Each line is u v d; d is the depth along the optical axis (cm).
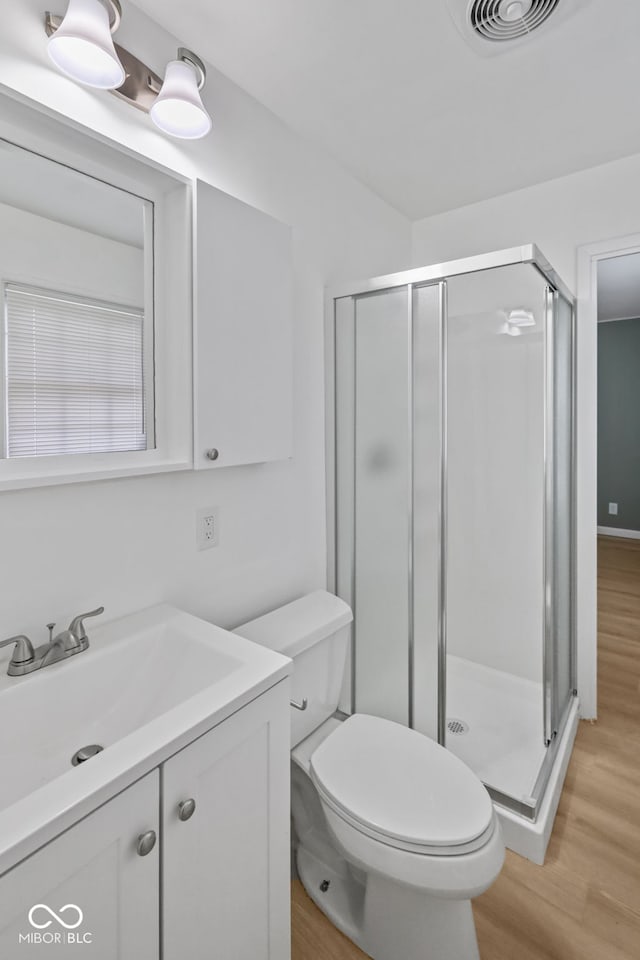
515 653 205
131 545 123
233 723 90
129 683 110
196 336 122
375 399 180
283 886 105
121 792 71
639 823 160
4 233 97
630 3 118
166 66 125
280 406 149
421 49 134
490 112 162
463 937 114
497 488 203
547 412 177
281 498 170
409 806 114
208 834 86
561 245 208
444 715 168
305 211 176
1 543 99
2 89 88
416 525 172
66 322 107
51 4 101
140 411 121
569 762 190
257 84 147
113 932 71
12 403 99
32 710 93
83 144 105
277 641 138
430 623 171
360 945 122
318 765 128
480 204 226
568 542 211
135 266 119
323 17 122
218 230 127
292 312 169
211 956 88
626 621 324
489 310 192
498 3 117
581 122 169
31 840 60
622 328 537
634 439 538
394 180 206
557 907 132
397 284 171
